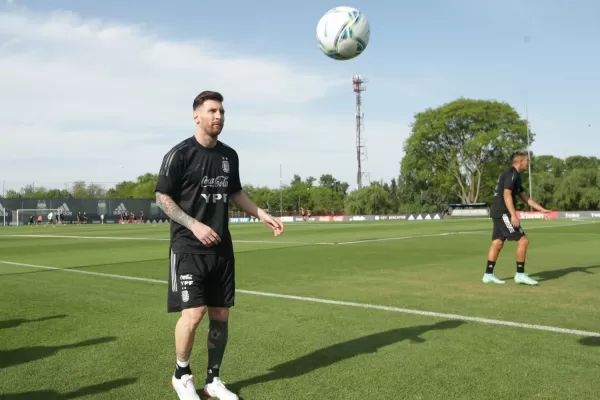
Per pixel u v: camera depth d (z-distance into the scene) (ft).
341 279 29.35
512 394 11.57
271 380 12.82
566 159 308.40
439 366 13.56
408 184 233.35
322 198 278.87
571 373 12.90
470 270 32.71
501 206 26.68
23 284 29.19
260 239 67.67
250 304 22.02
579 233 72.79
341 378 12.81
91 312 20.99
